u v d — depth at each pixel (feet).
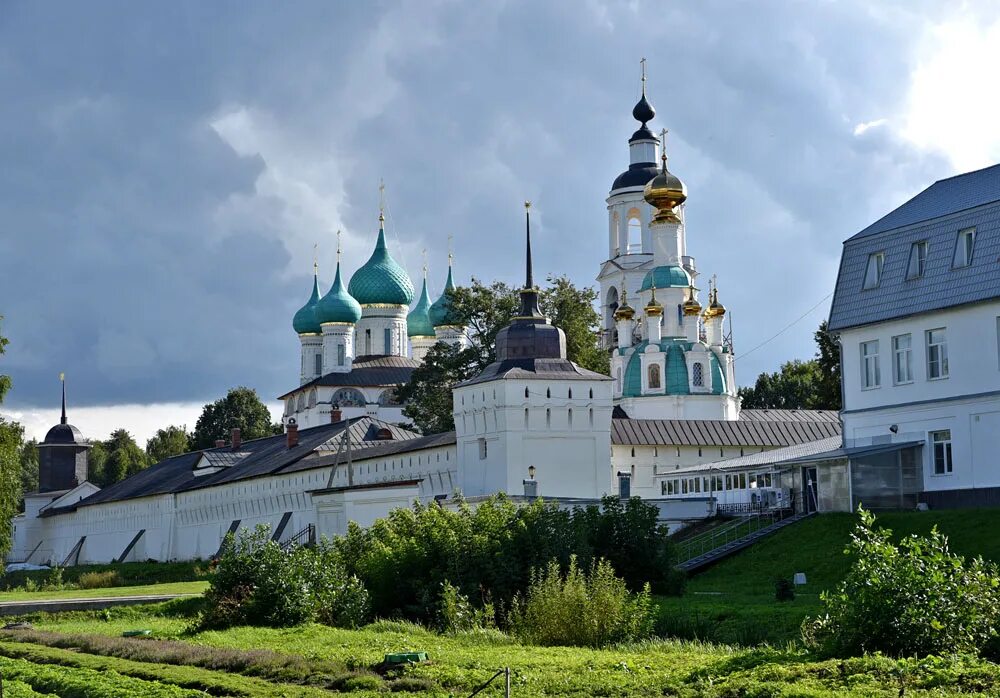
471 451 340.80
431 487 363.35
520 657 137.08
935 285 244.63
